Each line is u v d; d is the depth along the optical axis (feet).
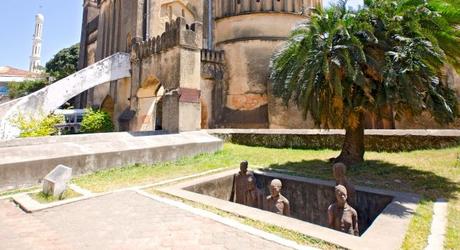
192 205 17.19
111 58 61.87
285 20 74.18
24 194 20.25
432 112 23.21
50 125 48.24
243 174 22.26
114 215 15.96
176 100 47.09
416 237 12.17
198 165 30.78
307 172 26.00
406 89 21.76
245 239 12.63
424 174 24.38
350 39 23.70
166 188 20.58
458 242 11.69
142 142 33.01
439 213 15.28
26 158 23.76
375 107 24.20
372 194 18.60
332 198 19.69
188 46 49.32
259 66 71.10
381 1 25.35
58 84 54.08
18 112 46.93
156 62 54.19
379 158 32.17
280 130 45.27
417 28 22.17
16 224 15.05
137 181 24.08
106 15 86.02
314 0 78.64
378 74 23.49
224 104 71.77
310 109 26.81
